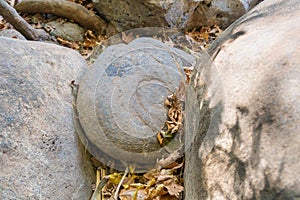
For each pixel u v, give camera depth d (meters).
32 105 1.65
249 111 1.26
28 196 1.52
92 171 1.77
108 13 2.55
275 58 1.30
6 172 1.50
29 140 1.60
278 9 1.53
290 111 1.18
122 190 1.71
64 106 1.76
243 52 1.41
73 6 2.57
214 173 1.29
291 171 1.10
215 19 2.65
